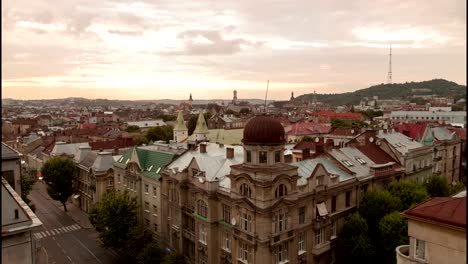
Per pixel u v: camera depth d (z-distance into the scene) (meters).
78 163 111.44
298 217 57.44
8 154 55.38
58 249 81.44
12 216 37.31
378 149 83.25
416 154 85.19
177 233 70.00
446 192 77.31
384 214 63.12
